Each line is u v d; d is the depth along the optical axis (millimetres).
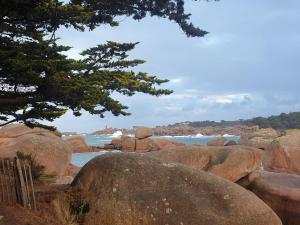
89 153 67188
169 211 10703
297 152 27469
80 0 13125
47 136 24547
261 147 41125
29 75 10891
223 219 10703
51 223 9664
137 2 14242
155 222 10523
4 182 10195
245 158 17844
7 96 11883
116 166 11508
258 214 10984
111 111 11781
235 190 11406
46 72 11000
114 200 10750
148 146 69062
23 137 23797
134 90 12383
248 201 11188
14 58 10961
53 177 16953
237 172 17688
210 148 18750
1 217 9281
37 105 11906
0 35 11883
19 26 12219
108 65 13469
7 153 22078
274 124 170375
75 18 11867
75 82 11141
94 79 11812
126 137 72250
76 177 12039
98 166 11617
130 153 12258
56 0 11469
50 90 11195
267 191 16484
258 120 174375
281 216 15812
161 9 14742
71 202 10672
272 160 28297
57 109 11914
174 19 15359
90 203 10688
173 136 173625
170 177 11461
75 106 11531
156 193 11023
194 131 179125
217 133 171625
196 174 11656
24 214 9695
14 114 12430
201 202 10969
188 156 18016
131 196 10867
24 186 10133
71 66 11484
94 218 10367
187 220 10594
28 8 11062
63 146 23719
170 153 18281
